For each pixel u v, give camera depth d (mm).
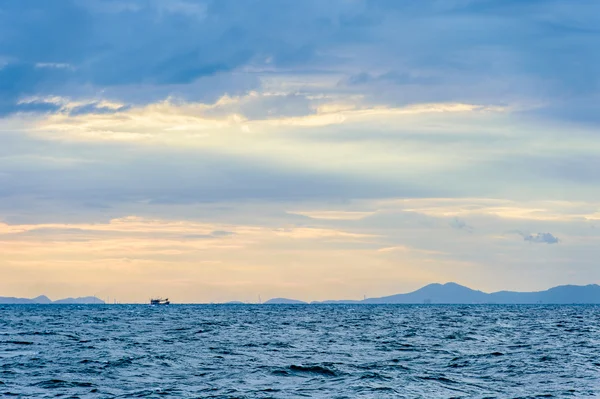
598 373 49750
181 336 91062
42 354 62188
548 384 44750
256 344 76375
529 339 86000
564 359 58625
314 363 55562
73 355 61219
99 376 47344
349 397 39844
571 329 113562
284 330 109312
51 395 39906
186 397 39531
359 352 66562
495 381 45875
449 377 47375
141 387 42938
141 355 61250
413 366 53625
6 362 55094
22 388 42156
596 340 84375
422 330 108812
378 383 44562
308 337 90312
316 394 40750
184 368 52094
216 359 58562
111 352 64438
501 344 77188
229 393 40875
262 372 49906
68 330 105875
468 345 75750
